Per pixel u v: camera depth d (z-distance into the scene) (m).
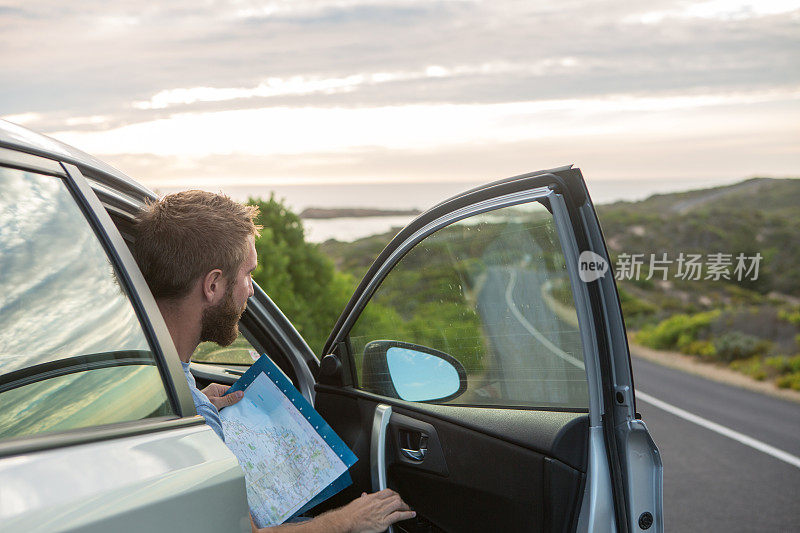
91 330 1.27
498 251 1.88
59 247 1.28
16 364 1.14
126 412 1.25
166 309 1.70
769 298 60.50
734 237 79.00
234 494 1.27
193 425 1.35
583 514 1.77
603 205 104.25
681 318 30.28
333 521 1.84
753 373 18.53
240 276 1.76
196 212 1.70
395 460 2.28
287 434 2.01
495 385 1.99
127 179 1.90
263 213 9.54
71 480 1.03
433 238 2.07
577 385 1.79
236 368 2.71
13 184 1.25
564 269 1.71
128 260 1.42
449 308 2.08
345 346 2.47
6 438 1.06
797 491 6.62
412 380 2.24
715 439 9.09
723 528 5.63
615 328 1.70
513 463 1.91
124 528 1.03
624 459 1.71
